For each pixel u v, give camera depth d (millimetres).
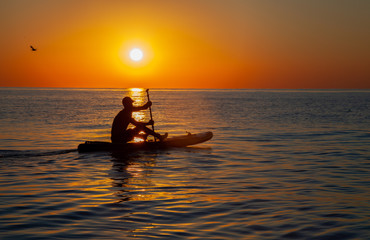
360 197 6945
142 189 7539
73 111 39688
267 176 8898
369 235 4957
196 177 8758
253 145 14438
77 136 17797
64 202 6562
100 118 29953
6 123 23984
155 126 23359
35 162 10562
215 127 22312
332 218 5688
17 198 6840
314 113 37031
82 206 6320
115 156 11664
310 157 11719
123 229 5219
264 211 6059
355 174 9125
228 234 5031
